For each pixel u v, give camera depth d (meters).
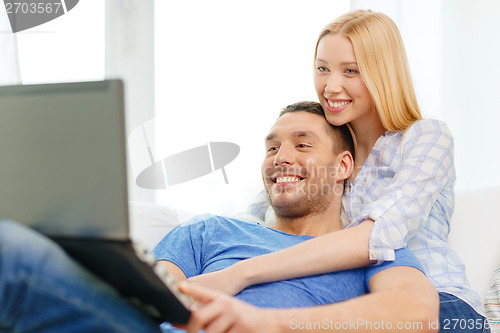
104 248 0.66
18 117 0.67
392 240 1.14
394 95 1.39
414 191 1.24
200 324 0.81
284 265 1.09
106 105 0.64
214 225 1.30
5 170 0.67
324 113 1.39
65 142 0.65
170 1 2.23
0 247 0.62
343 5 2.34
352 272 1.17
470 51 2.39
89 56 2.12
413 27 2.38
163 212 1.53
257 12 2.29
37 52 2.04
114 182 0.65
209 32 2.26
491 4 2.39
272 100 2.28
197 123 2.23
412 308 0.99
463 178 2.38
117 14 2.16
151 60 2.21
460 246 1.52
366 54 1.36
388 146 1.41
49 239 0.68
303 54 2.31
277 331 0.86
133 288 0.73
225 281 1.08
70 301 0.64
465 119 2.38
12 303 0.62
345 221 1.40
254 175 2.22
